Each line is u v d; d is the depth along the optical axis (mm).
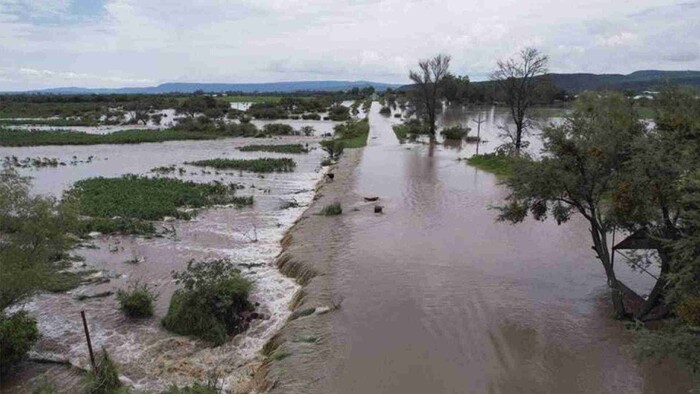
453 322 16516
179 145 73250
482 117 112312
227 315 17766
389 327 16203
